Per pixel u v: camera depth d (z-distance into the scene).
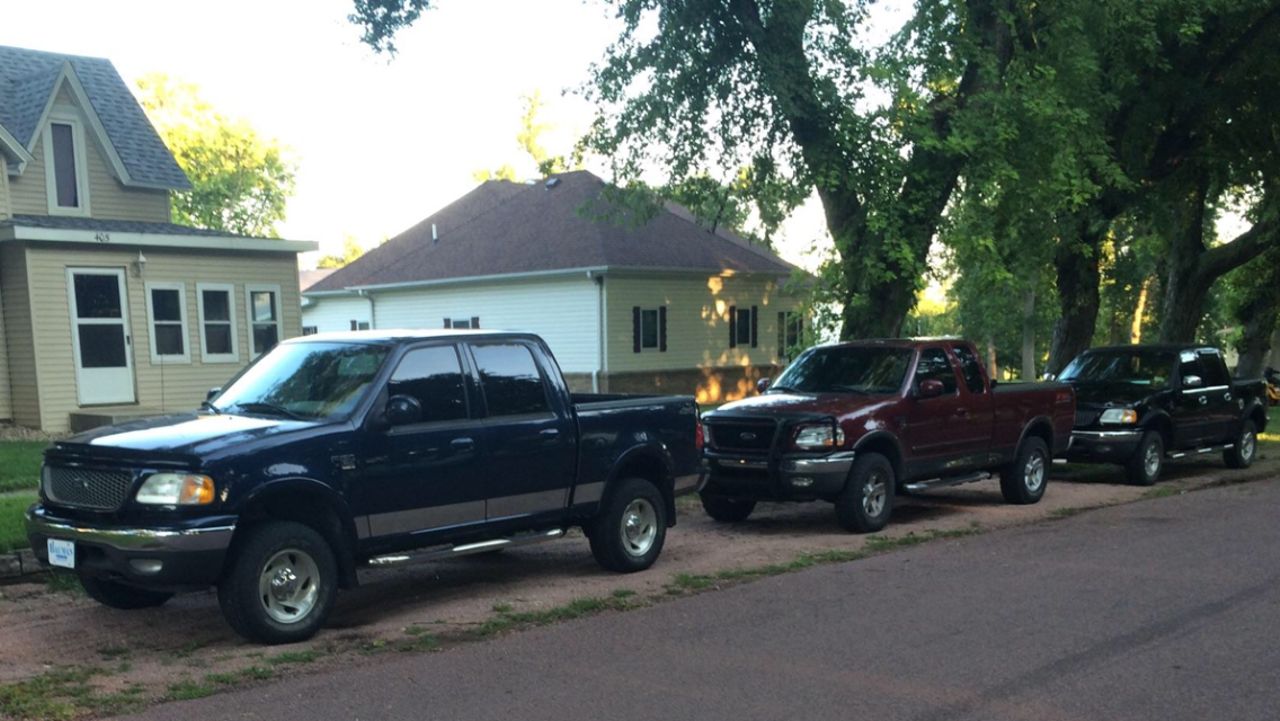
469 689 5.89
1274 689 5.80
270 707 5.59
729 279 32.59
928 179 15.33
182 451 6.57
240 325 21.30
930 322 53.22
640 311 30.20
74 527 6.71
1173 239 25.28
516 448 8.21
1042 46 16.48
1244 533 10.76
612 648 6.72
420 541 7.69
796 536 11.00
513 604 7.98
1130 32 17.52
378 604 8.06
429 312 34.53
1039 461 13.27
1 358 18.72
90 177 21.92
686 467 9.66
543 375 8.60
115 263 19.42
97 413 18.50
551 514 8.56
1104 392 15.20
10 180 20.55
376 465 7.34
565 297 30.27
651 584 8.70
